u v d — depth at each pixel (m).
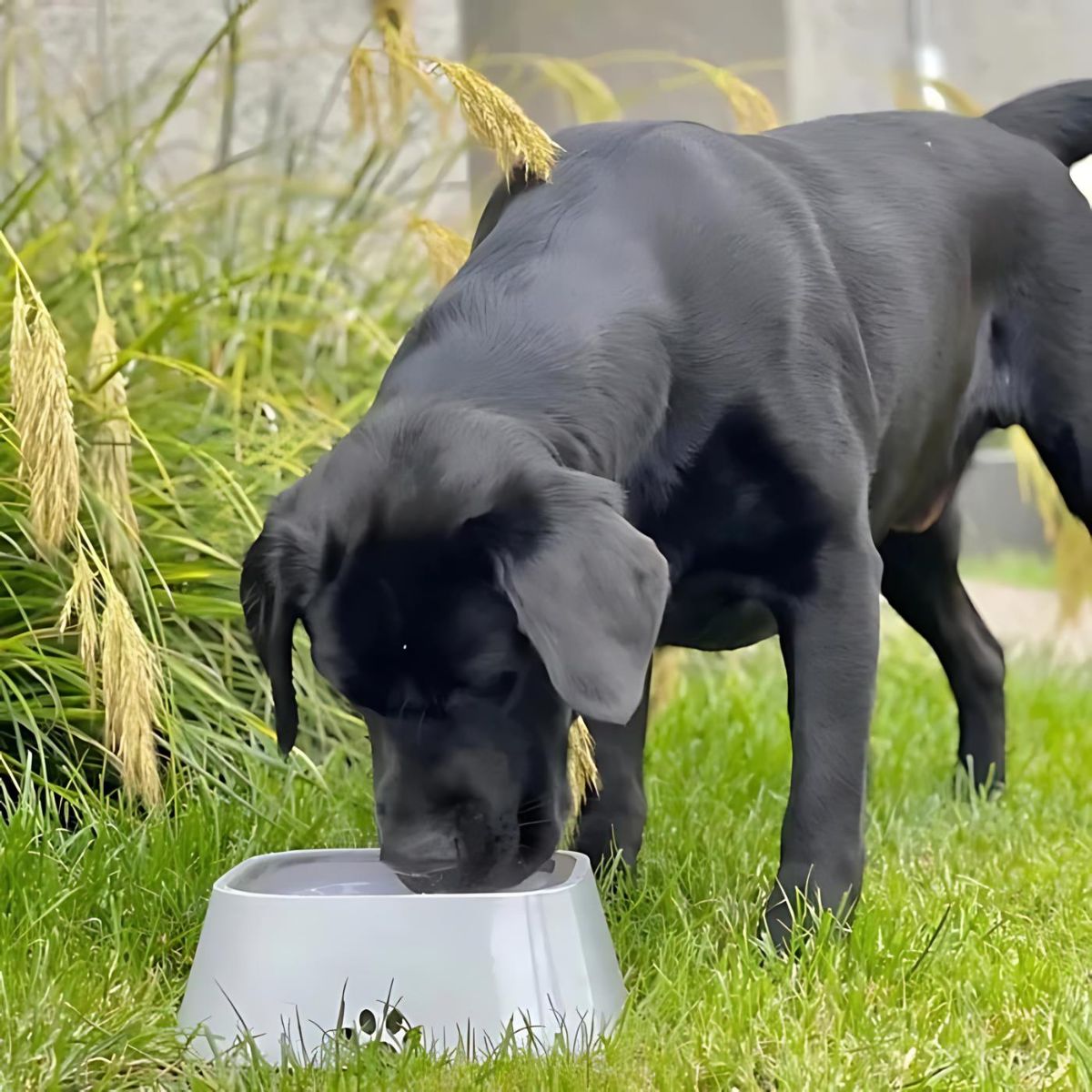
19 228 5.43
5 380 4.52
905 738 5.87
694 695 6.47
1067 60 14.15
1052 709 6.56
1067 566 7.20
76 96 6.45
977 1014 3.19
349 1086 2.79
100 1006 3.17
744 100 5.58
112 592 3.66
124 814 4.21
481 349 3.34
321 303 5.75
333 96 6.33
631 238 3.54
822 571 3.57
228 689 4.89
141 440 4.54
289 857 3.52
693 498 3.50
